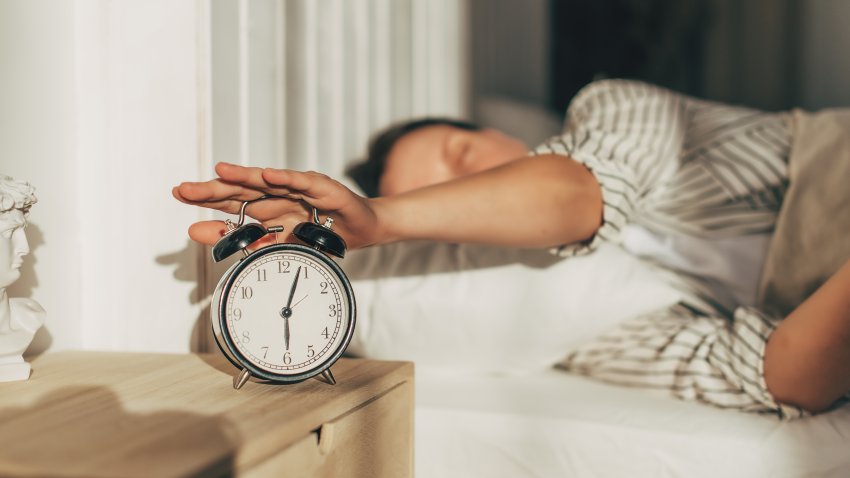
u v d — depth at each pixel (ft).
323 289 2.11
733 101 9.42
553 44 9.16
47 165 2.78
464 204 2.55
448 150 4.52
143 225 2.93
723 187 3.82
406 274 3.41
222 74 2.96
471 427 2.87
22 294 2.65
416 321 3.29
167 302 2.93
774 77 9.35
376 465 2.20
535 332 3.25
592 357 3.32
